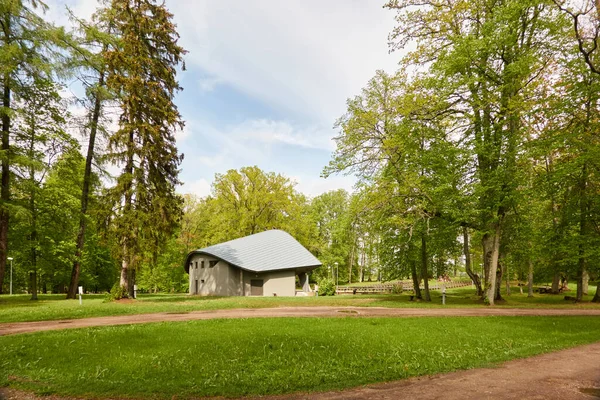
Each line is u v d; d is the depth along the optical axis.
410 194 21.62
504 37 19.12
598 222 25.41
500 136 20.70
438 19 22.03
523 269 35.50
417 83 21.98
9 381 6.57
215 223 47.34
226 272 36.22
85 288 48.66
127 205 22.92
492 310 18.56
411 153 22.45
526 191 20.64
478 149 20.14
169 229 24.56
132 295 24.61
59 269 33.47
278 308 20.02
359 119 23.52
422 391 5.89
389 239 26.86
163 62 26.45
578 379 6.55
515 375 6.81
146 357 8.16
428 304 22.09
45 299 27.06
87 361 7.88
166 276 50.53
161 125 25.05
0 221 22.92
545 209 29.89
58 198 28.62
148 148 23.48
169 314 16.91
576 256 23.73
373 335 10.71
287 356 8.35
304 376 6.73
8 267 49.38
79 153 27.72
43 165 23.11
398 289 40.28
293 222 50.91
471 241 32.66
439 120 22.44
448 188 20.88
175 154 25.78
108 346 9.31
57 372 7.11
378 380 6.50
